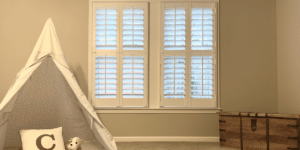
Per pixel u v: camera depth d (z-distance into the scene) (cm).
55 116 365
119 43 412
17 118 352
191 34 413
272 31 418
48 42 315
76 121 366
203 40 409
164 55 414
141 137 410
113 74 410
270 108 412
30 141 292
